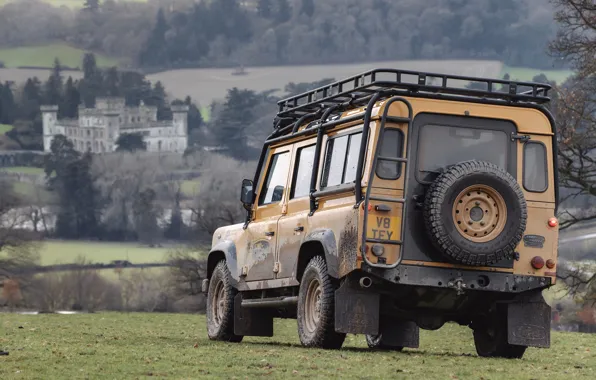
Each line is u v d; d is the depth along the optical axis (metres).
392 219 28.52
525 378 23.36
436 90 29.56
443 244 28.09
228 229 38.09
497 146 29.64
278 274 33.56
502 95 29.89
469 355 31.44
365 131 28.89
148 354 27.55
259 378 22.20
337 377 22.56
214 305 38.16
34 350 28.41
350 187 29.45
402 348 34.94
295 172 33.78
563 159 82.56
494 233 28.31
